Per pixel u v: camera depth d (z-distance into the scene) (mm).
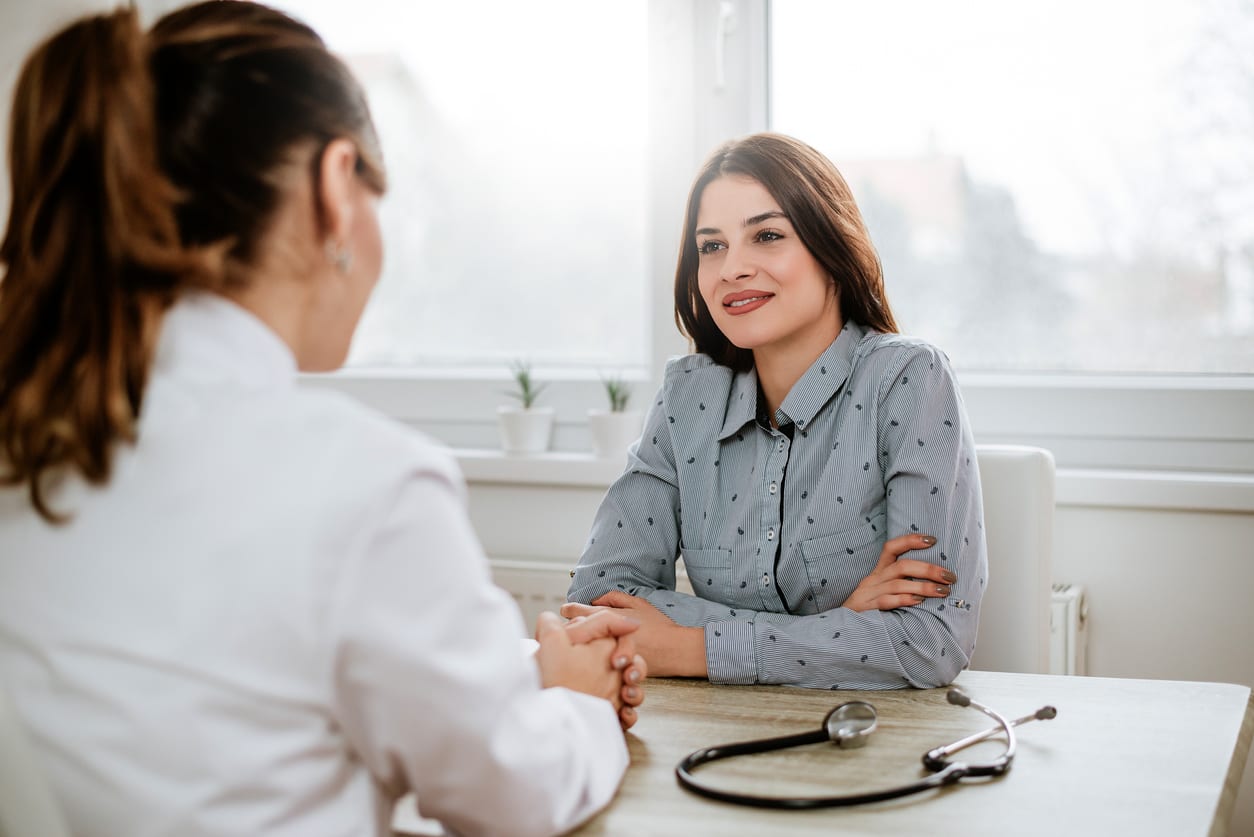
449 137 2502
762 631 1257
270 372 702
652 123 2277
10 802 605
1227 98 1960
